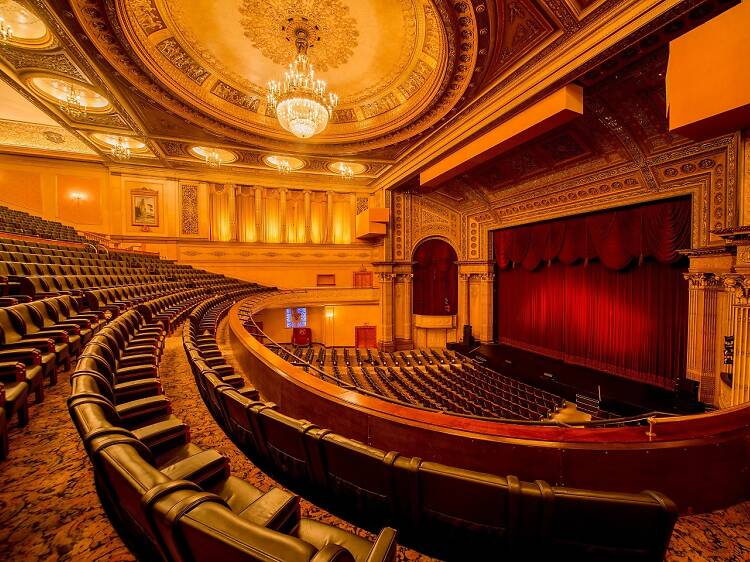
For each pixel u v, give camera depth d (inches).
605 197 299.4
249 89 318.3
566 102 197.9
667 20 151.4
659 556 43.6
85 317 147.9
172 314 195.5
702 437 70.8
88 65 232.5
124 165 433.1
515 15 181.8
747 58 121.2
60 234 345.4
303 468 63.9
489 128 259.6
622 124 241.0
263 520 44.9
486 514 48.2
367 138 352.8
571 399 294.5
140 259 387.9
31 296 160.9
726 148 214.1
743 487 72.9
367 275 537.3
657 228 272.7
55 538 47.8
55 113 306.3
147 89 264.7
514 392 315.9
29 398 97.5
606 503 42.1
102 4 191.2
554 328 393.1
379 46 277.4
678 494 69.2
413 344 512.1
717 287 225.5
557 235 368.2
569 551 46.4
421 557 54.3
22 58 234.4
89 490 58.2
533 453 69.5
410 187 473.1
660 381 291.6
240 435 77.8
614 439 70.4
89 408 49.8
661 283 290.4
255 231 493.7
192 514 28.4
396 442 79.5
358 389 131.3
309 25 256.7
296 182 502.9
